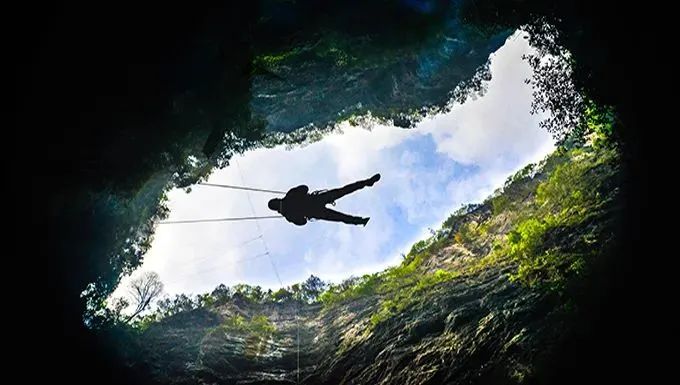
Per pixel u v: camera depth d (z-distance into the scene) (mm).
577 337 9820
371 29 14156
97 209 11586
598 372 9047
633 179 10570
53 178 9898
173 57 10992
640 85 9961
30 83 9008
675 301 8695
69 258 11086
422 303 15883
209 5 10961
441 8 14070
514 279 13906
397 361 13789
